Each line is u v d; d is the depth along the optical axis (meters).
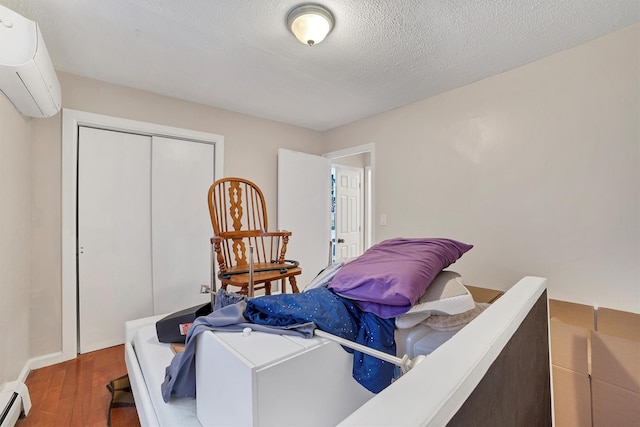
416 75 2.26
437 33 1.73
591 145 1.82
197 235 2.81
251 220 3.11
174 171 2.70
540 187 2.03
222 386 0.75
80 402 1.64
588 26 1.67
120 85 2.40
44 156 2.07
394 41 1.81
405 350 1.04
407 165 2.85
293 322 0.87
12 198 1.67
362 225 4.59
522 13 1.56
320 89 2.50
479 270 2.35
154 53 1.94
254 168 3.19
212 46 1.86
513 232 2.17
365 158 4.60
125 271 2.48
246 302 0.97
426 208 2.70
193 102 2.78
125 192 2.48
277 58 2.01
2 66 1.30
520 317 0.84
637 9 1.53
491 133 2.27
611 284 1.75
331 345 0.79
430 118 2.66
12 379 1.65
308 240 3.51
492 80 2.27
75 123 2.21
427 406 0.43
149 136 2.61
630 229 1.69
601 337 1.31
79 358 2.18
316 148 3.75
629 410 1.22
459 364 0.55
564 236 1.93
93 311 2.33
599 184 1.79
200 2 1.47
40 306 2.05
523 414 0.85
